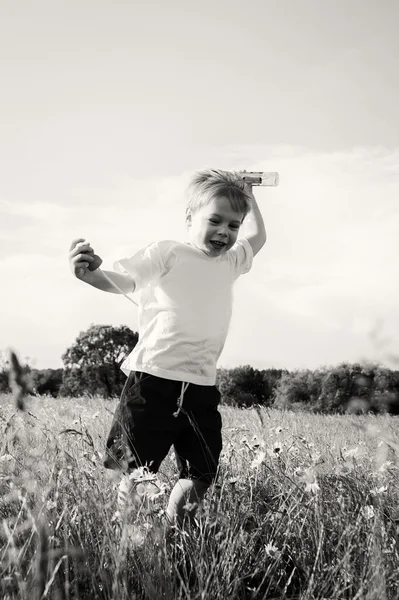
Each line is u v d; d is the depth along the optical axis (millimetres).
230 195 3016
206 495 2811
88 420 4473
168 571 1979
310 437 4797
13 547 1653
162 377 2857
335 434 5145
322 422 6203
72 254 2604
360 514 2369
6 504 2164
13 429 2230
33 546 1919
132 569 2096
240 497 2709
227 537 2162
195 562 2070
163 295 2971
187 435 2881
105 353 30516
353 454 3340
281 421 6148
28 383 1383
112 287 2729
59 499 2199
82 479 2357
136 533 2076
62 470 2158
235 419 6324
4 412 2562
